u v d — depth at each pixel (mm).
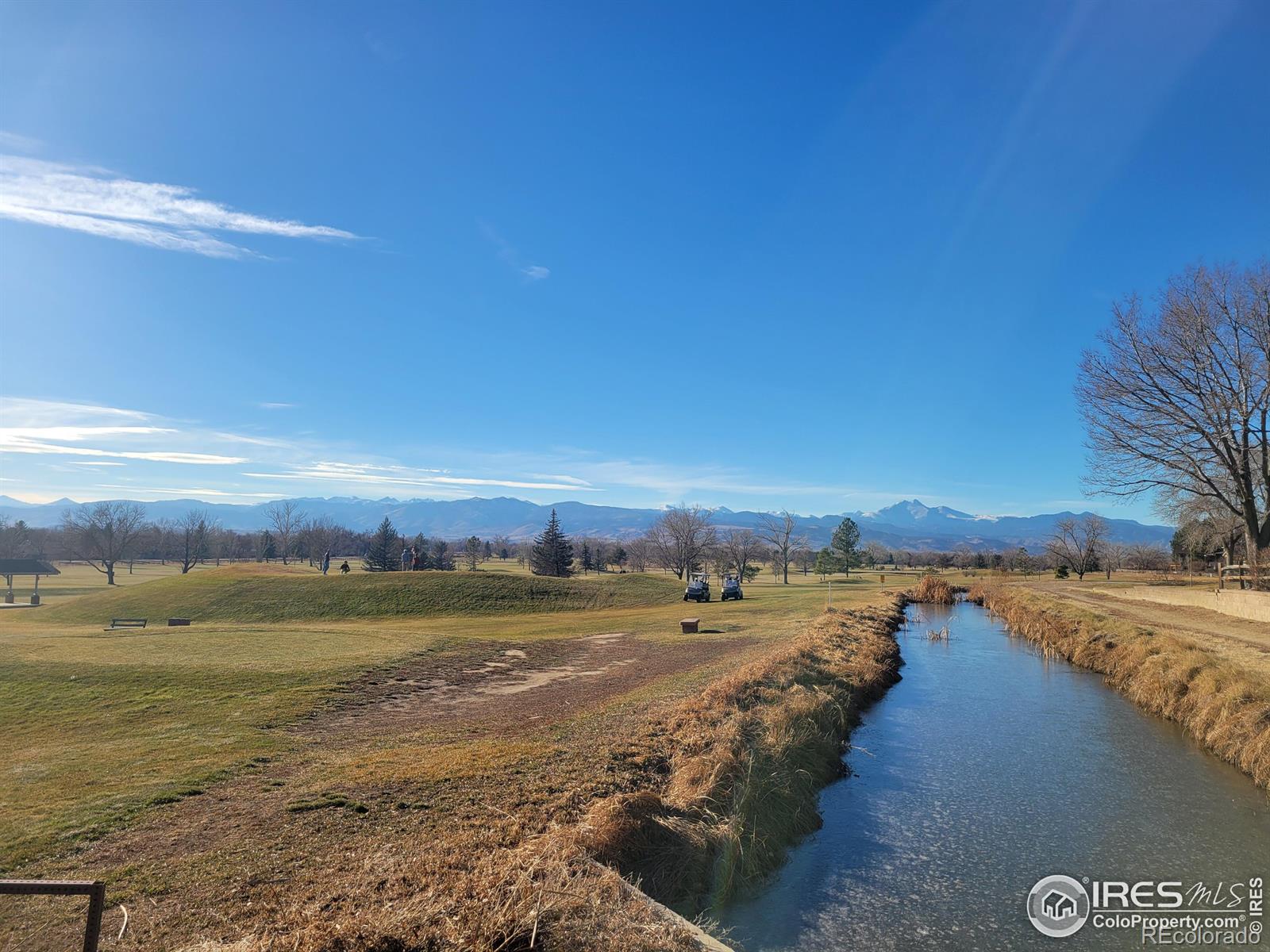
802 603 47469
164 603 44656
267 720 14492
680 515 91125
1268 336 32500
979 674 24031
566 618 42500
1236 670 16438
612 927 6074
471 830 8117
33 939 5855
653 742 12039
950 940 7598
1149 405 35750
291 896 6520
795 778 11781
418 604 46062
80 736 13227
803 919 7992
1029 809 11469
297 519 132500
